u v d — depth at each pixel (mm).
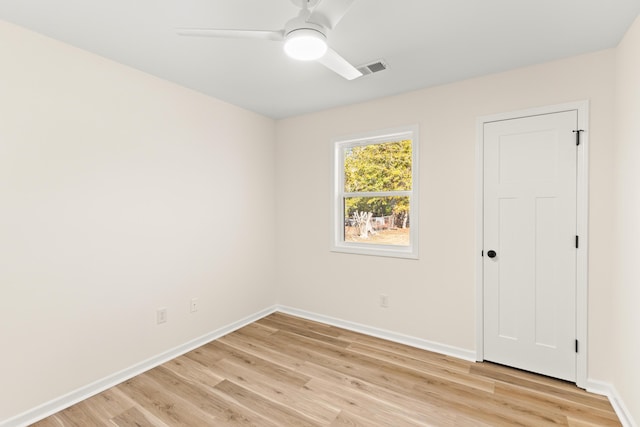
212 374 2414
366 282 3166
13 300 1815
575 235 2209
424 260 2828
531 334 2389
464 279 2645
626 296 1851
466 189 2613
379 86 2736
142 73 2439
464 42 2000
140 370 2438
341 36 1925
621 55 1954
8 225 1792
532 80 2332
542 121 2305
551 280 2301
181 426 1847
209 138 2980
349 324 3283
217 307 3090
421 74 2486
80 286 2102
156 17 1736
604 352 2125
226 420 1900
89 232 2143
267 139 3684
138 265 2436
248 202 3436
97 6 1633
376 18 1736
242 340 3021
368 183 3238
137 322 2432
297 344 2936
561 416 1912
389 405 2037
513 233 2434
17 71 1813
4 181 1775
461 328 2670
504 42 2002
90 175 2143
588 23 1786
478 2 1601
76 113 2066
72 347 2064
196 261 2881
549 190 2289
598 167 2123
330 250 3396
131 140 2371
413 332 2902
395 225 3092
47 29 1855
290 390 2207
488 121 2506
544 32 1883
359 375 2398
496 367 2498
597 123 2123
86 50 2107
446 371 2447
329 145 3373
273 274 3811
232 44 2029
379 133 3033
